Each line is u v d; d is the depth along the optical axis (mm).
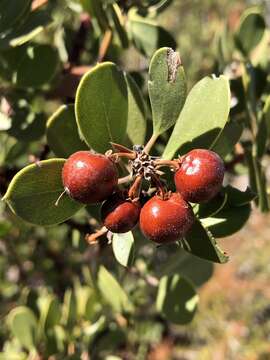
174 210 83
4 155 159
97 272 155
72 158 84
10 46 119
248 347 419
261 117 124
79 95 95
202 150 85
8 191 91
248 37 144
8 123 139
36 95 147
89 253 157
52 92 147
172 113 97
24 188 92
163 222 83
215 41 170
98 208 115
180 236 85
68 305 160
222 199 102
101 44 148
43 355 159
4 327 219
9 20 117
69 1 154
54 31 161
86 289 175
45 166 92
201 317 435
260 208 126
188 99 100
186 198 85
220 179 84
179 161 86
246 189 109
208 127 98
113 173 84
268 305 445
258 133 125
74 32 158
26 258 227
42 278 228
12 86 139
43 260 228
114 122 99
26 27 122
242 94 139
